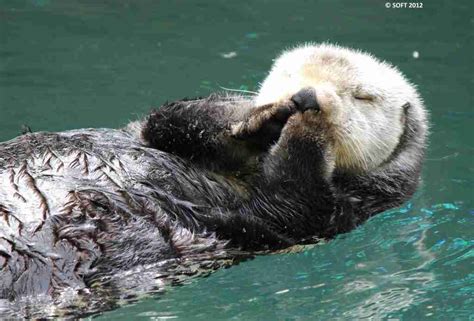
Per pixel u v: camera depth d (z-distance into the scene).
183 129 11.57
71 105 16.48
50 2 21.70
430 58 19.03
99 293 9.48
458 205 13.18
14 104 16.41
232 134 11.47
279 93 12.05
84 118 15.95
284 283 10.84
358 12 21.80
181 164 11.38
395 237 12.15
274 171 11.36
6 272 8.96
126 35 20.08
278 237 11.34
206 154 11.64
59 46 19.28
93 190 9.94
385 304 10.23
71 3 21.75
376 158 12.91
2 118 15.80
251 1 22.39
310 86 11.77
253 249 11.19
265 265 11.27
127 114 16.14
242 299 10.34
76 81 17.59
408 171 13.33
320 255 11.65
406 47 19.64
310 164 11.39
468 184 13.96
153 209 10.17
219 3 22.27
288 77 12.70
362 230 12.29
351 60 12.95
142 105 16.53
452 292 10.49
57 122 15.73
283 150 11.36
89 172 10.31
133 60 18.75
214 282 10.70
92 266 9.45
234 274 10.94
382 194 12.95
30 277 9.05
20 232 9.23
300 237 11.56
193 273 10.42
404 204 13.17
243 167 11.72
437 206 13.14
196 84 17.52
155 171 10.90
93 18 20.98
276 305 10.22
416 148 13.56
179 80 17.75
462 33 20.47
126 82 17.62
